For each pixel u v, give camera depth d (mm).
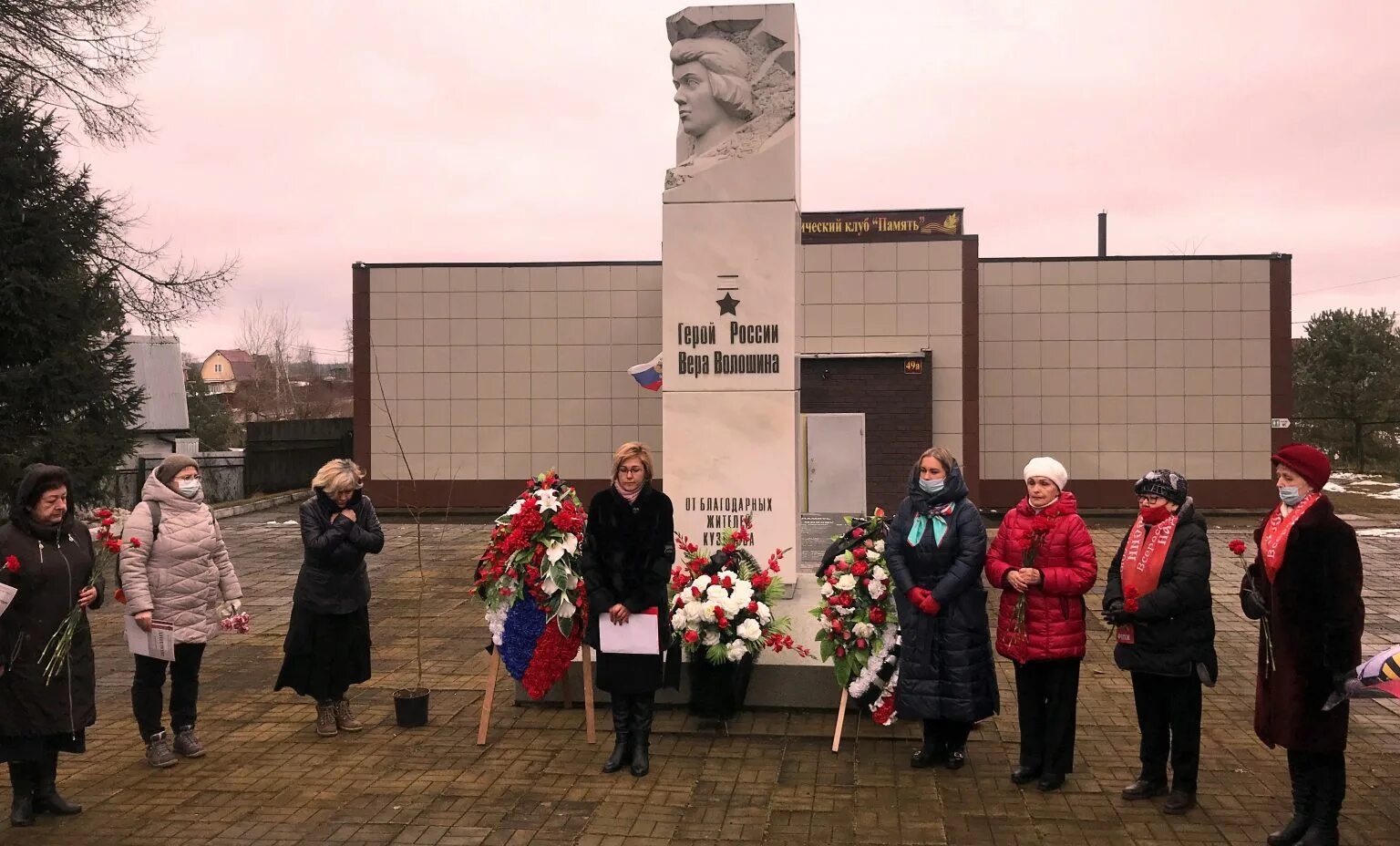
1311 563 4582
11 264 15227
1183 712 5148
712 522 7297
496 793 5531
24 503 5191
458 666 8406
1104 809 5238
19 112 15383
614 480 5926
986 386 19422
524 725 6773
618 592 5789
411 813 5254
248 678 8117
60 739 5254
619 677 5777
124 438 16500
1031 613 5438
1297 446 4766
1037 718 5582
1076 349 19250
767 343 7273
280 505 21828
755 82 7387
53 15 16047
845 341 18688
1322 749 4539
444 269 19812
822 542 13320
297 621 6461
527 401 19812
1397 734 6441
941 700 5684
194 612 6051
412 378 19922
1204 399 19078
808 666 6875
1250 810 5203
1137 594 5199
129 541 5883
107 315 16078
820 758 6066
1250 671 8141
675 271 7348
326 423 25969
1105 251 28234
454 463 19906
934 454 5801
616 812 5246
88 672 5301
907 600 5801
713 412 7309
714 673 6500
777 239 7277
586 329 19703
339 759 6109
